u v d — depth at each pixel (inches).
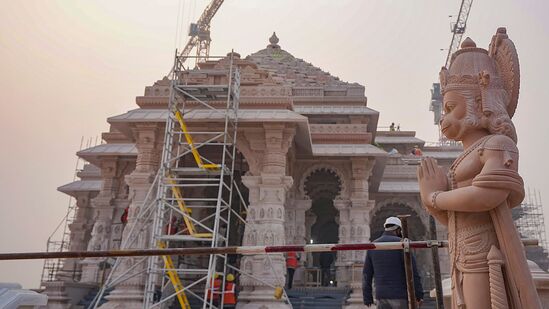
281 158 625.6
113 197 893.8
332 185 924.0
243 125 641.0
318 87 1060.5
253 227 601.6
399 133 1362.0
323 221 1083.9
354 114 968.3
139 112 668.7
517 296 126.7
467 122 150.7
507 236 130.4
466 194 134.0
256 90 673.6
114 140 970.1
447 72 162.7
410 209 1051.9
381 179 957.2
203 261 708.7
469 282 135.0
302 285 761.6
